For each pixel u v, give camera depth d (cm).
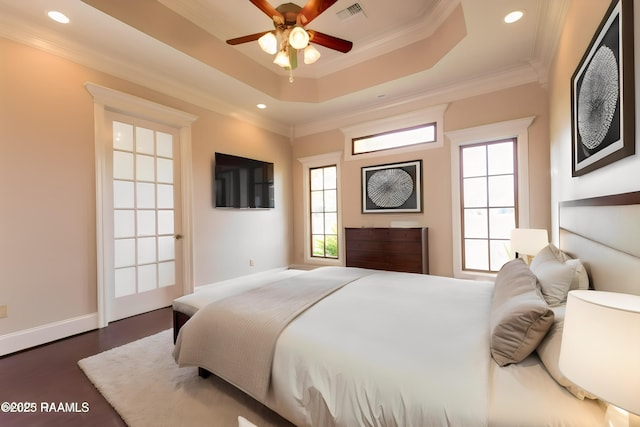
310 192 530
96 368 208
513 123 334
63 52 268
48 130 260
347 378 117
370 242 418
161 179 354
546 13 238
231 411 162
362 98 414
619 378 68
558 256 176
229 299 196
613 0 123
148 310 337
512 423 87
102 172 294
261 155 482
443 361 112
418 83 370
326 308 174
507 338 113
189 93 377
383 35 345
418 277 258
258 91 386
